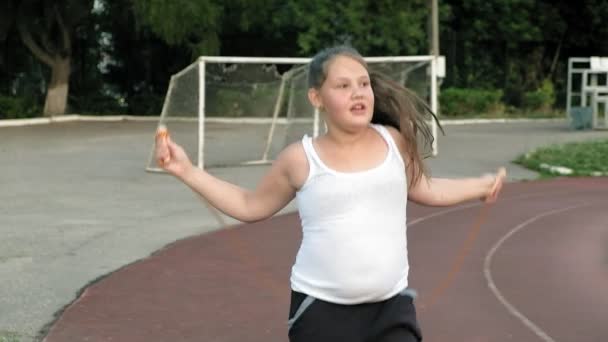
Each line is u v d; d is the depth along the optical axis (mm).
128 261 10742
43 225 13148
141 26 39094
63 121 39469
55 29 40219
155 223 13422
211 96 24875
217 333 7785
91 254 11133
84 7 39500
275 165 4500
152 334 7750
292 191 4516
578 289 9492
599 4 46875
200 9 36531
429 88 23203
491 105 42969
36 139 29328
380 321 4430
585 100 33438
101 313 8391
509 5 45062
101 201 15562
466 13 45656
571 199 16250
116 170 20219
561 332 7910
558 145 24594
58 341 7527
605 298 9117
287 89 23797
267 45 43938
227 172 19844
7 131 33219
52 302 8781
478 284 9664
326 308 4410
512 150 25016
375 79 4570
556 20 46844
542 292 9344
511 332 7891
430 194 4688
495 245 11875
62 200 15648
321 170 4352
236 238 12234
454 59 46062
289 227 13055
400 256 4449
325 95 4371
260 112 25141
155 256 11016
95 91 44500
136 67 44812
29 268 10312
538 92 45219
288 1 40094
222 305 8711
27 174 19438
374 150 4422
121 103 44750
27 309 8523
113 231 12719
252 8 39469
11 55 42125
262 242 11945
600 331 7949
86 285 9492
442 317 8344
